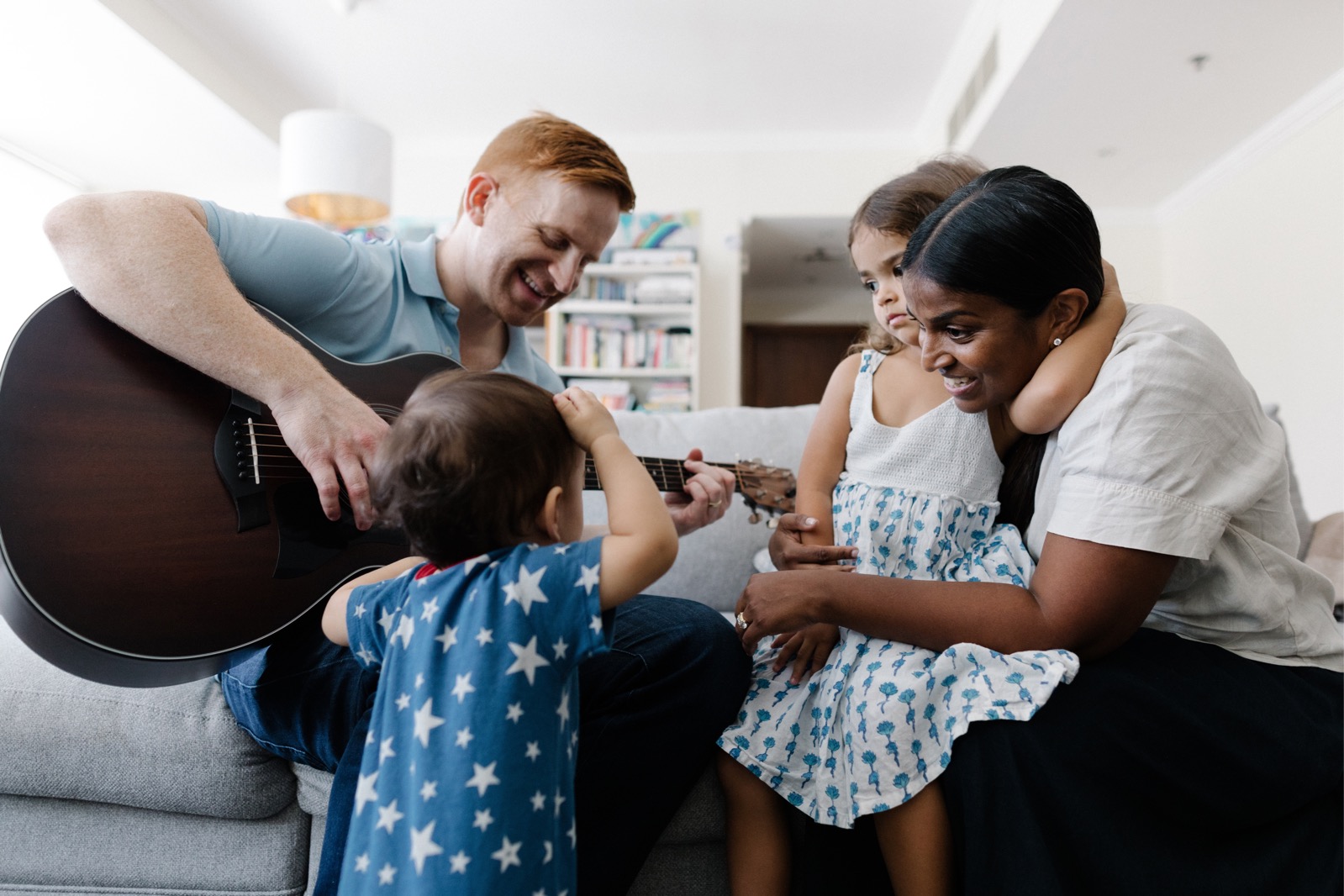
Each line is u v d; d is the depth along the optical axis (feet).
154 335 3.17
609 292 18.29
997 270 2.94
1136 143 14.62
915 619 3.09
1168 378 2.93
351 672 3.34
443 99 17.25
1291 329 13.46
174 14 13.83
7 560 2.74
